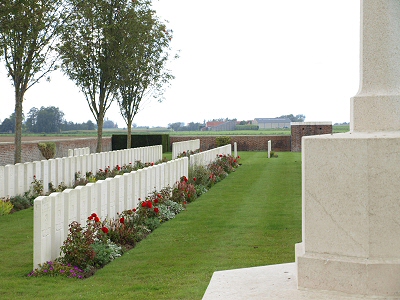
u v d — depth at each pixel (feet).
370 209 15.42
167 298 19.39
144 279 22.26
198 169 59.36
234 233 31.73
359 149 15.46
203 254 26.48
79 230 25.13
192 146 111.75
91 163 61.41
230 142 143.54
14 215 40.40
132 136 138.82
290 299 15.01
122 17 77.00
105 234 27.71
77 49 74.33
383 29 17.08
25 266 25.02
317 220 15.94
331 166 15.75
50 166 51.13
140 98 94.12
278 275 17.60
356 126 17.24
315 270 15.67
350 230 15.60
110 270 23.98
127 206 36.01
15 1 50.24
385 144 15.31
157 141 138.62
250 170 78.02
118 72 79.56
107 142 134.51
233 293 15.81
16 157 55.67
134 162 77.41
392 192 15.33
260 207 42.04
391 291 15.08
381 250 15.42
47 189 50.31
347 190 15.60
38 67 54.70
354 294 15.28
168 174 47.88
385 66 17.12
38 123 306.35
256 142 143.02
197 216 38.34
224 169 74.33
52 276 23.09
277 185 57.47
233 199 47.24
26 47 54.34
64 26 58.13
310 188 16.01
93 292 20.44
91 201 29.63
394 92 16.98
